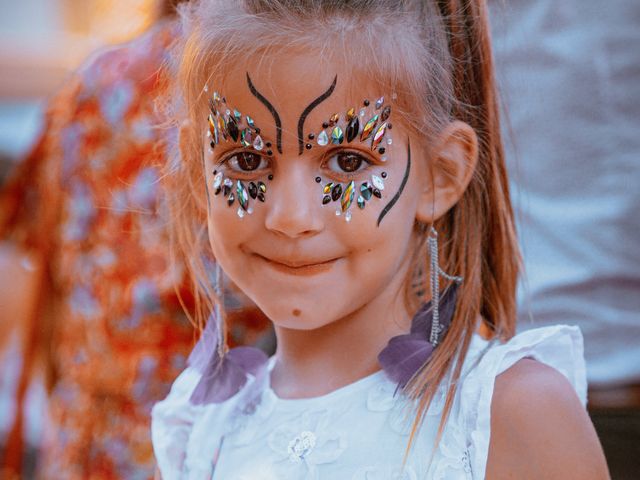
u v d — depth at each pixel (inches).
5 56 196.7
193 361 78.3
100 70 100.8
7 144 178.7
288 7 65.1
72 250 102.1
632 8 94.1
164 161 88.4
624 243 95.7
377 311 70.3
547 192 97.3
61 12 207.5
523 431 64.9
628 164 95.2
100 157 98.7
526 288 80.7
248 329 94.7
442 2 71.9
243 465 71.4
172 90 76.6
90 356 100.9
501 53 95.1
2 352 152.8
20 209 113.2
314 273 65.2
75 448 101.3
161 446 77.5
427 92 68.0
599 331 96.3
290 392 72.4
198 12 70.5
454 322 69.7
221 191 66.7
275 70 63.3
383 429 67.1
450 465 64.4
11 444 114.3
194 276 78.3
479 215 73.3
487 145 73.5
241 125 64.7
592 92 95.1
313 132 63.6
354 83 63.9
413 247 71.6
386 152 65.3
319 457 67.6
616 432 97.0
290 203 63.8
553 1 95.0
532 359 68.2
